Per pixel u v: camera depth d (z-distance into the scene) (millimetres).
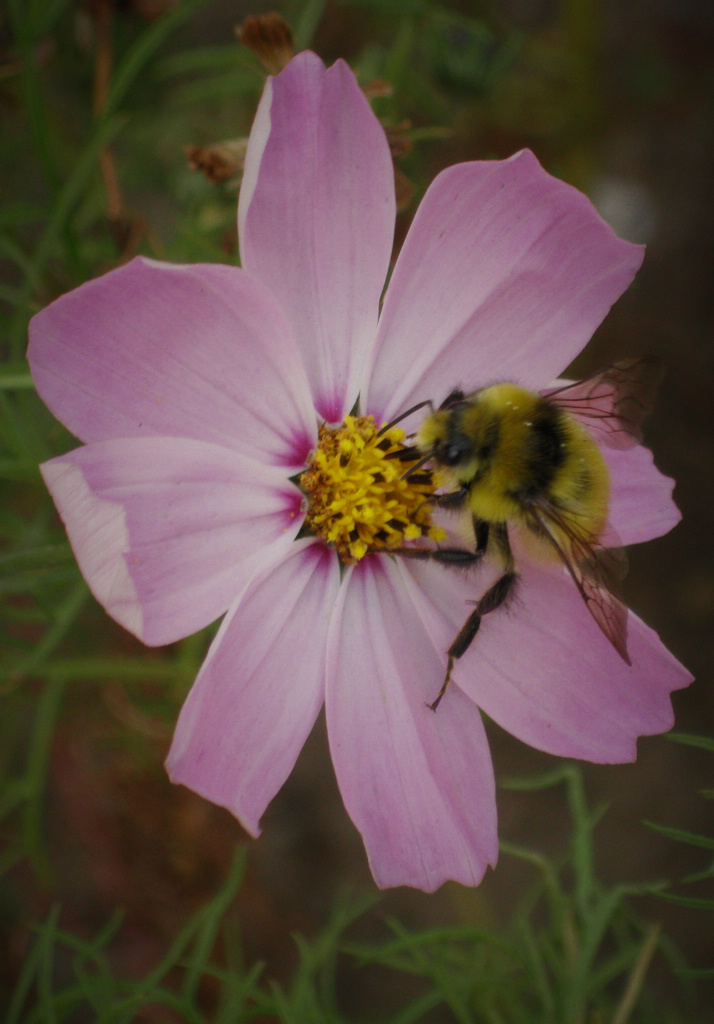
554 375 272
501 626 271
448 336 268
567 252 266
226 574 256
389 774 264
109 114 290
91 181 326
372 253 263
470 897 339
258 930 353
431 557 270
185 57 323
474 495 270
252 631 259
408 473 266
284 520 261
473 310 268
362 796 262
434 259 265
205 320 252
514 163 258
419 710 267
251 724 257
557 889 291
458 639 268
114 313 248
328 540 266
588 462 269
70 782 349
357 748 264
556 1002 290
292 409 261
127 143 351
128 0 308
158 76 324
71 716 344
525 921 299
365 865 360
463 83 323
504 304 269
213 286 250
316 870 359
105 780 347
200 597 254
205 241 301
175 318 251
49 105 335
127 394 251
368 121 257
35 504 341
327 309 264
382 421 269
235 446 259
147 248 314
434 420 268
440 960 297
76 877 348
